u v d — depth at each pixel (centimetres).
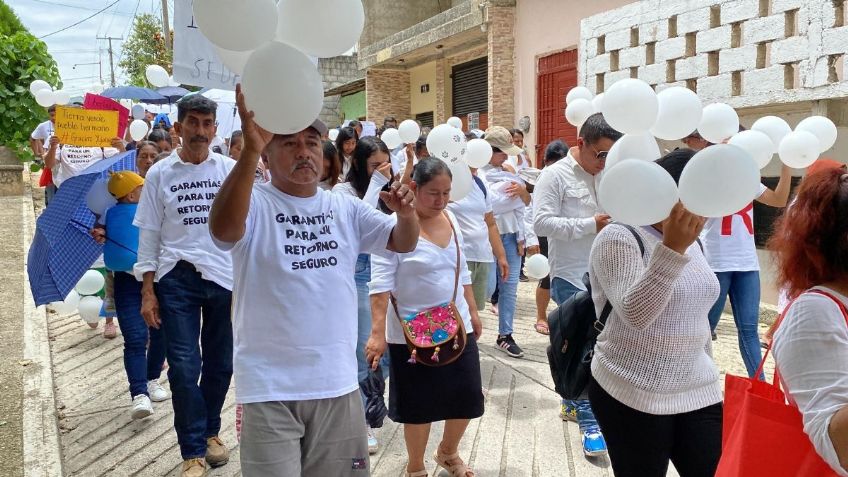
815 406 169
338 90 2058
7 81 1288
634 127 281
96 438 430
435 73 1622
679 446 248
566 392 305
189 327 375
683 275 237
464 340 340
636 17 752
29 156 1342
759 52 626
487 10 1166
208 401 394
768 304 675
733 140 357
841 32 547
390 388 353
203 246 376
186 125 376
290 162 236
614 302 233
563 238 397
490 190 605
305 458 246
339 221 252
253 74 183
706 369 247
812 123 402
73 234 458
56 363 577
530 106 1141
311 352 237
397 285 345
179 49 455
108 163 471
